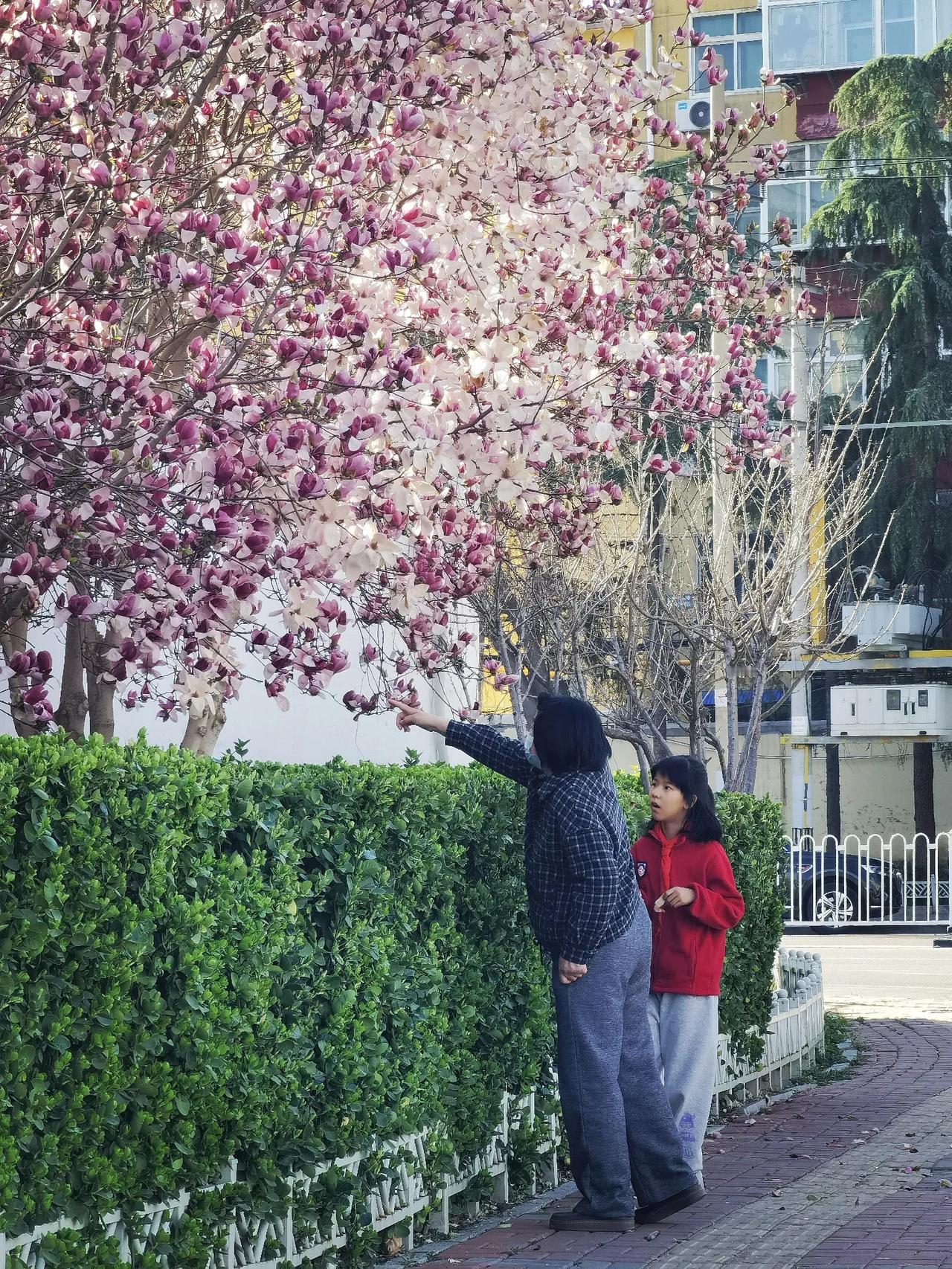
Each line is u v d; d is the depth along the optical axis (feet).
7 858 16.19
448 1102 25.89
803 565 58.85
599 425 23.88
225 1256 20.38
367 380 20.89
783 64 154.30
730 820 38.86
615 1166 25.81
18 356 20.53
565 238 27.45
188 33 20.49
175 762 19.65
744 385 33.01
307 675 20.90
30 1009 16.48
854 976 78.59
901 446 130.11
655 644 56.75
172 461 19.75
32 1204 16.42
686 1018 28.68
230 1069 19.89
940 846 146.10
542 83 26.81
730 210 35.58
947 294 132.05
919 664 130.93
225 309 19.31
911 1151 33.04
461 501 25.44
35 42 20.03
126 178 20.22
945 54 134.31
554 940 26.16
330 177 21.79
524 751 27.07
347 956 22.91
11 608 23.50
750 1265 23.16
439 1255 24.44
